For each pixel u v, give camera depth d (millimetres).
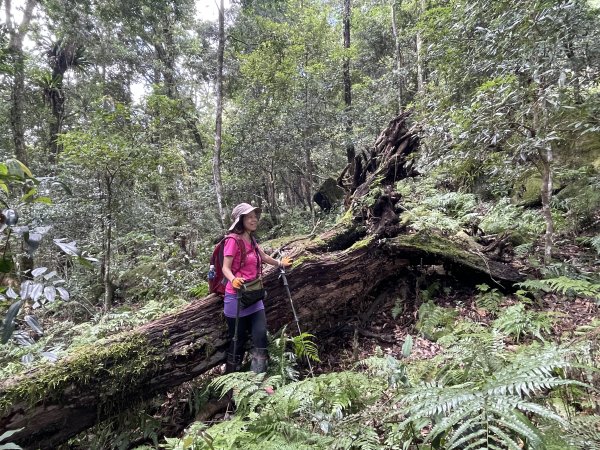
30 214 4246
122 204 8070
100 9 12281
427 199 6211
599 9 4480
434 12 5941
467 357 2213
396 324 4059
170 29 15328
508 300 3922
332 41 11516
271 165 11195
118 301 7555
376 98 11352
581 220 4949
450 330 3545
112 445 2971
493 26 4062
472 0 4445
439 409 1478
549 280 3549
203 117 18812
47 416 2668
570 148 6062
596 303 3406
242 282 3055
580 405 1964
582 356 2156
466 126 3957
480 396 1467
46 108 13844
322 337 4047
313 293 3930
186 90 17578
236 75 14508
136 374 2961
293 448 1764
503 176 4562
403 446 1734
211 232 10508
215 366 3408
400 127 5762
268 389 2314
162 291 6301
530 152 3604
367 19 13766
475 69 4387
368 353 3662
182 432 3006
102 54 15047
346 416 2195
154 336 3178
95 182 7578
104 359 2898
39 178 1541
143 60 16609
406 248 4254
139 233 8859
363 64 14352
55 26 13148
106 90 16875
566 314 3387
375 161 5828
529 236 4926
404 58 12992
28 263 7297
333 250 4512
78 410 2785
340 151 12305
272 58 10500
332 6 12812
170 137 11641
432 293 4309
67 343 4711
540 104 3451
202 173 11945
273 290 3762
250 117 10672
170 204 11383
